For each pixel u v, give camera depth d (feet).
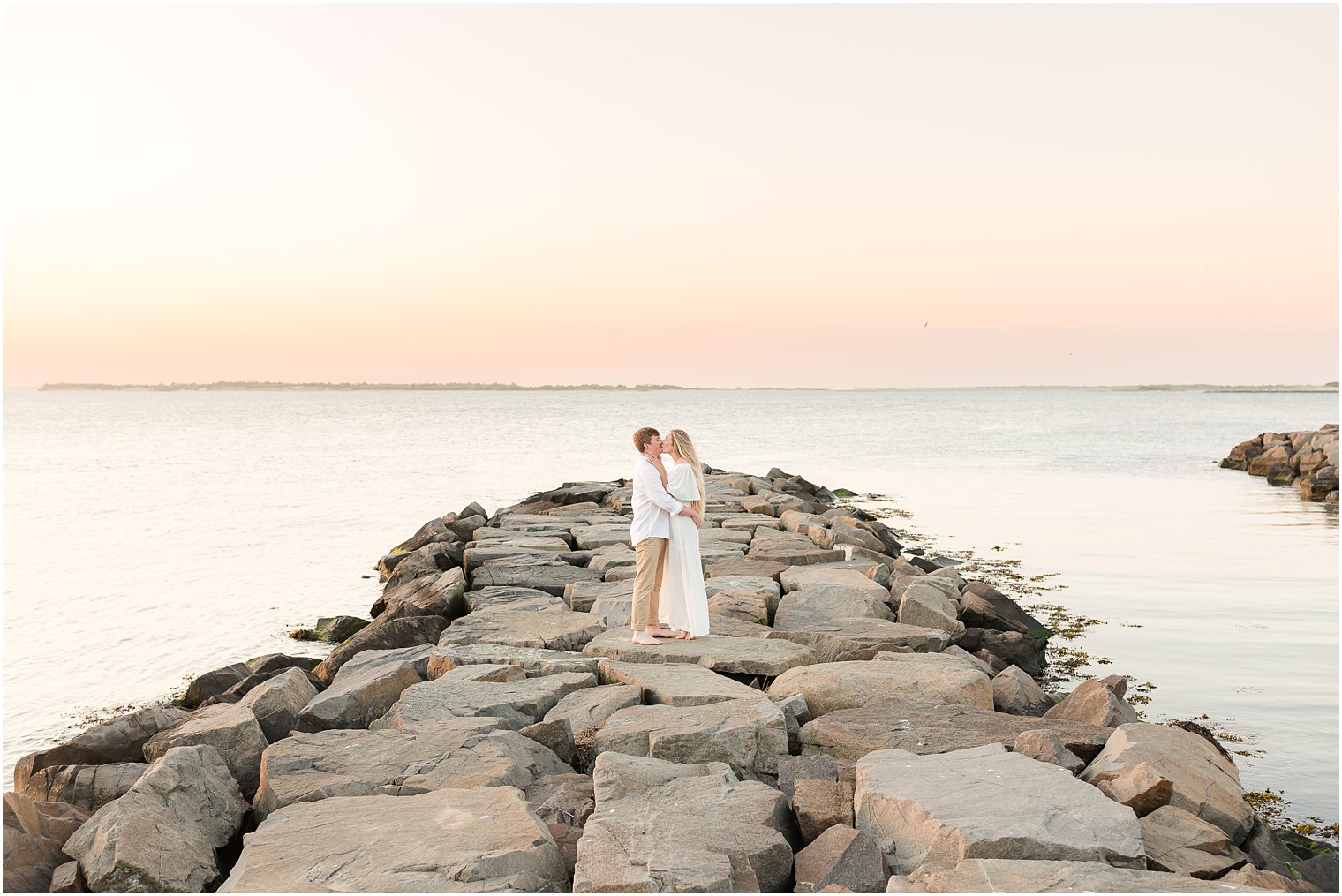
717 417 392.27
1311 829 23.63
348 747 22.17
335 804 18.58
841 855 16.24
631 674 28.02
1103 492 111.04
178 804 18.70
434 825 17.38
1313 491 102.78
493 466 150.61
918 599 37.99
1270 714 31.99
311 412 468.34
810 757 21.43
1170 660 38.75
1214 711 32.40
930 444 210.18
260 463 155.53
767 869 16.20
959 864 15.14
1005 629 41.96
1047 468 146.51
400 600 46.19
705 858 15.69
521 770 21.34
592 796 19.86
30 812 18.22
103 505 99.04
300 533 79.77
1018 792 17.51
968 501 101.04
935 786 17.83
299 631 45.93
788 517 65.46
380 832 17.13
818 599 39.96
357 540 76.07
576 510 76.07
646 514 32.50
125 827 17.07
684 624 32.76
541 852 16.44
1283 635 42.80
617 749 22.22
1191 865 16.52
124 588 57.16
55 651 43.24
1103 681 29.73
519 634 34.78
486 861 15.74
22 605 52.54
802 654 30.86
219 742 23.36
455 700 25.98
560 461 161.17
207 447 200.54
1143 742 20.85
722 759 21.77
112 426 310.65
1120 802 18.78
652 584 32.55
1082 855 15.39
